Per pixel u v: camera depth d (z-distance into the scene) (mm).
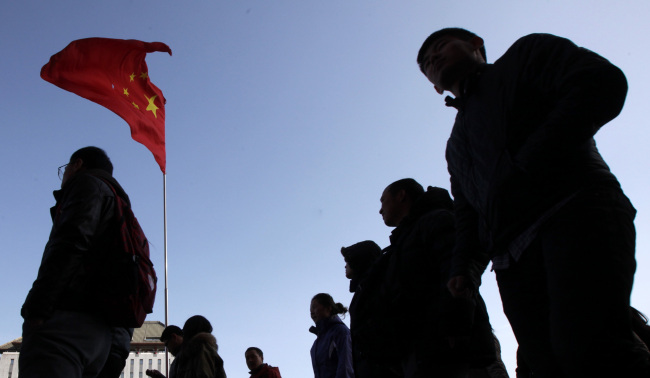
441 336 2572
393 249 3059
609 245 1509
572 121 1582
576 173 1651
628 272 1488
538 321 1803
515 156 1773
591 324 1434
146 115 8383
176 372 5191
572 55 1733
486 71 2102
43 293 2412
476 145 1997
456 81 2252
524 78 1872
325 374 5262
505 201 1772
